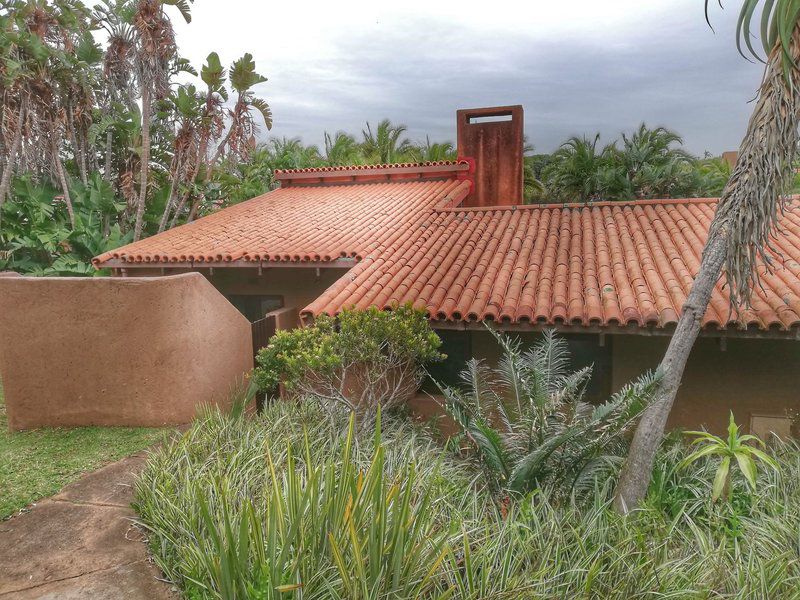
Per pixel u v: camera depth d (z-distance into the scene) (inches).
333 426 249.8
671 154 1066.7
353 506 120.0
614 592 144.4
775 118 195.8
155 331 266.8
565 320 286.8
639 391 207.6
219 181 936.3
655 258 345.4
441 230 456.8
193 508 163.8
